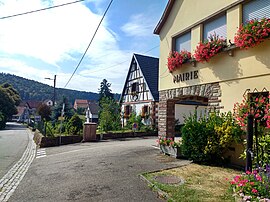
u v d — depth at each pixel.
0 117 36.09
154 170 6.15
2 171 7.18
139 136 19.41
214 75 7.32
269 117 5.23
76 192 4.81
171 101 9.97
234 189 4.08
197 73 8.07
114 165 6.98
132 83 24.72
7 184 5.66
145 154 8.66
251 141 4.46
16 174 6.75
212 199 4.01
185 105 21.88
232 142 6.48
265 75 5.77
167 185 4.84
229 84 6.77
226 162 6.62
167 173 5.79
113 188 4.95
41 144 14.13
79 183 5.40
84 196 4.57
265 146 5.06
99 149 10.84
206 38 7.96
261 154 4.89
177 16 9.39
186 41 9.05
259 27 5.63
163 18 10.10
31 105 68.25
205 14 7.84
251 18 6.35
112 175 5.90
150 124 21.00
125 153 9.05
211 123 6.76
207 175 5.55
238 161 6.30
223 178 5.28
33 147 14.19
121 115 24.00
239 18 6.54
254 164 4.74
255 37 5.69
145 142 14.49
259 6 6.15
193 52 8.34
